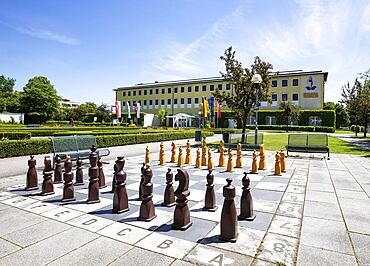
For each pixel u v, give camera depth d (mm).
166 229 4488
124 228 4527
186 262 3461
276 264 3428
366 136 33938
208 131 33938
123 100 79750
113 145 18922
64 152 9969
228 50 19031
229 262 3465
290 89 54031
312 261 3502
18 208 5527
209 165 10039
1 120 53656
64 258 3566
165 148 17797
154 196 6438
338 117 68188
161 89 71688
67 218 4977
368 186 7492
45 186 6441
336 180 8242
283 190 7039
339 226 4660
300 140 14969
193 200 6113
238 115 19750
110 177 8453
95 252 3719
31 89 62969
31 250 3783
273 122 52594
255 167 9305
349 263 3457
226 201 4098
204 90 64375
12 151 12828
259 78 16250
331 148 18578
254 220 4914
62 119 77938
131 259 3535
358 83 34812
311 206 5730
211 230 4457
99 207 5586
